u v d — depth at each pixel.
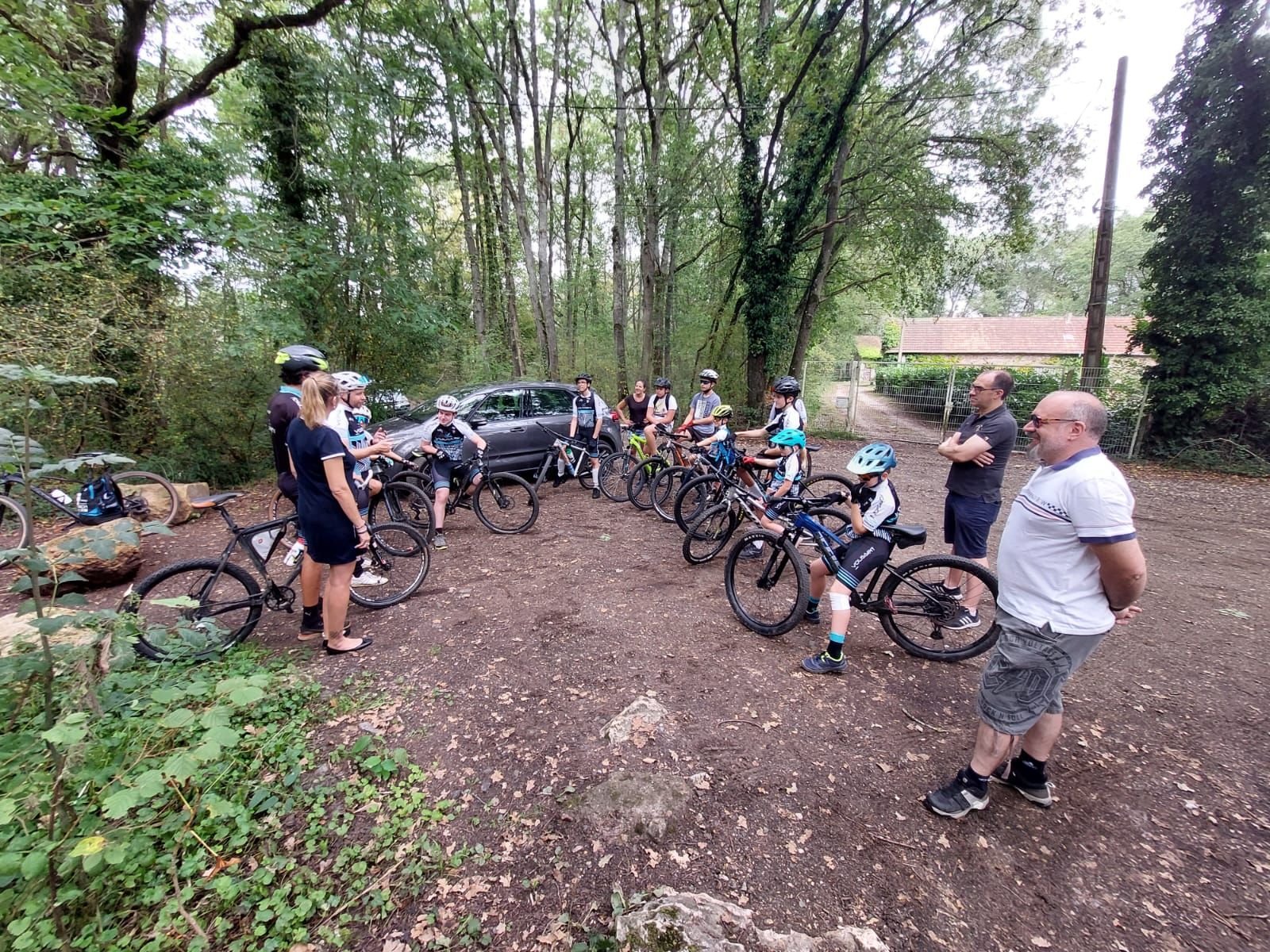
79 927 1.78
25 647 1.94
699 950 1.64
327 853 2.13
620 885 2.03
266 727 2.76
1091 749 2.77
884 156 12.47
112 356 7.00
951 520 3.84
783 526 4.09
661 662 3.52
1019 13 10.95
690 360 16.03
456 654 3.59
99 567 4.50
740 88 12.48
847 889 2.02
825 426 14.70
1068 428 2.08
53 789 1.75
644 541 5.83
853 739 2.82
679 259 16.19
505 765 2.62
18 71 5.96
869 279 16.16
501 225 14.66
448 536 6.00
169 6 8.30
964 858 2.15
